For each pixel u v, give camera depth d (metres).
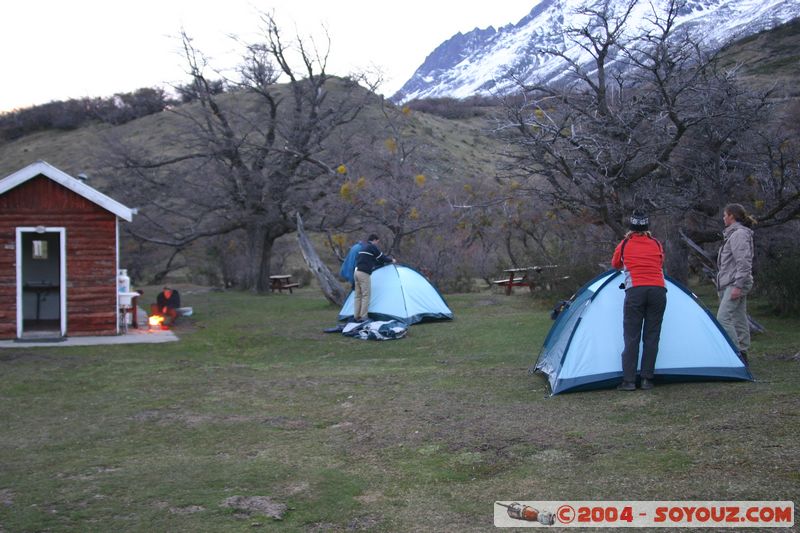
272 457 6.03
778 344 9.66
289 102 29.39
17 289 13.52
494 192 23.08
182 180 26.98
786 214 13.53
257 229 27.14
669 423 6.09
